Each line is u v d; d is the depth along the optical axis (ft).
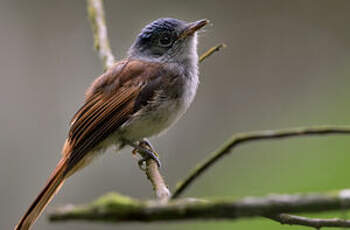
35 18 46.03
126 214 9.97
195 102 46.11
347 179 35.09
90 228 39.04
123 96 27.86
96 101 28.09
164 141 43.47
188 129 44.86
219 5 48.91
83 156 27.04
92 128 27.55
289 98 47.26
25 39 45.29
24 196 39.91
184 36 29.01
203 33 40.63
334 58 48.34
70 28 46.32
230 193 37.86
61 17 46.44
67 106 43.88
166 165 43.09
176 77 28.43
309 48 48.57
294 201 9.90
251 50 48.70
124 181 41.09
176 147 43.91
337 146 36.78
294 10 49.60
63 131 42.93
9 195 39.78
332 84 47.34
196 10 48.70
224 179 38.58
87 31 46.24
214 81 47.39
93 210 9.95
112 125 27.73
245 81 47.88
